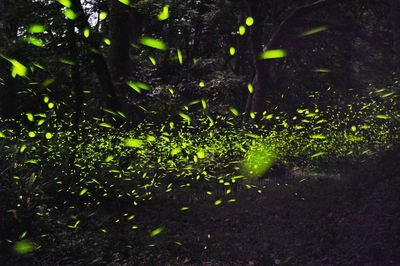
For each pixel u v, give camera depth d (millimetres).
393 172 9469
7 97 15008
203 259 7480
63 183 9234
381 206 7934
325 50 23453
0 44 13617
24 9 13414
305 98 22688
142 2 19594
